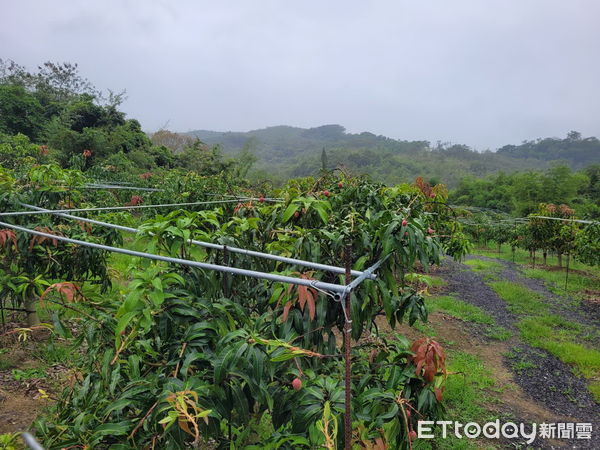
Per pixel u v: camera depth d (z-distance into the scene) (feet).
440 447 10.41
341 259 7.32
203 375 5.19
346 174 12.55
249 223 8.47
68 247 13.02
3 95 71.97
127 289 5.97
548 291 28.09
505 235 47.11
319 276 6.64
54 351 12.96
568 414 12.60
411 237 6.35
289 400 5.60
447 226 21.18
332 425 4.83
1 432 9.21
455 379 13.94
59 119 73.82
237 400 4.95
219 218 11.34
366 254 7.23
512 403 13.07
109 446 4.71
